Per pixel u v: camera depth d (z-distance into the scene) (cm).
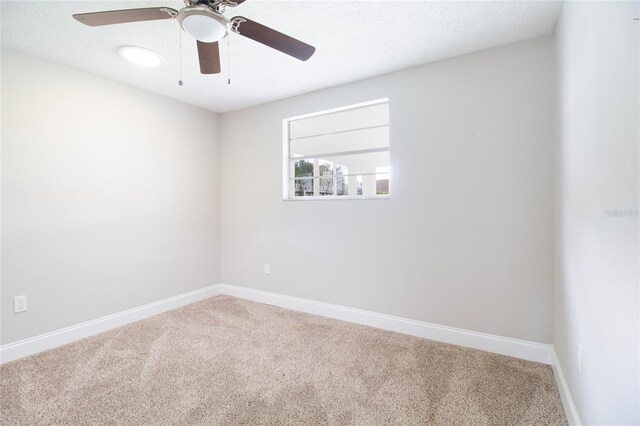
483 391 176
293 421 153
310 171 517
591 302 122
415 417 155
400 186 260
